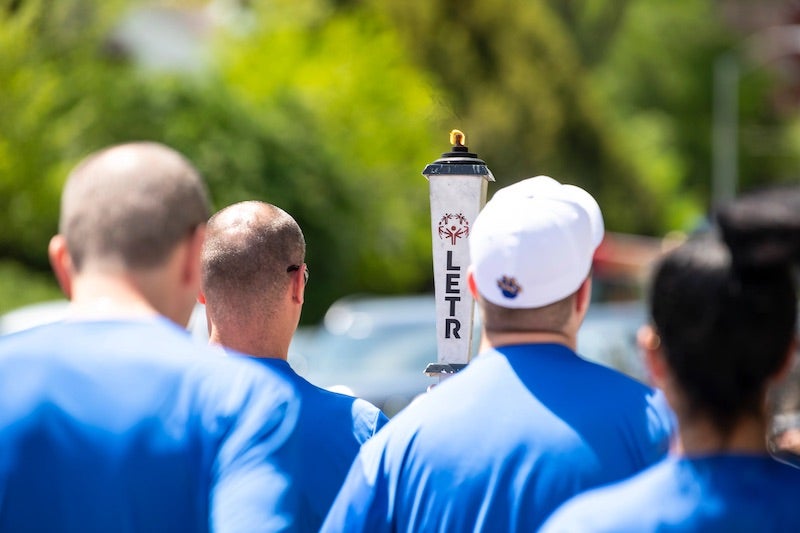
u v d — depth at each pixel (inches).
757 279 157.8
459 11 2164.1
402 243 1793.8
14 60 1409.9
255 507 179.8
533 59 2263.8
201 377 187.0
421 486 203.0
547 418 202.2
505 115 2186.3
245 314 256.5
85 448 182.7
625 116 3887.8
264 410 186.4
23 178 1428.4
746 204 159.9
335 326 865.5
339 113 1815.9
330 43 1927.9
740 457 157.6
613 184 2412.6
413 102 1856.5
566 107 2297.0
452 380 210.5
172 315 193.9
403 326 831.1
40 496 182.1
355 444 246.4
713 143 3964.1
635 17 3998.5
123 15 1649.9
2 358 188.2
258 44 1920.5
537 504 198.1
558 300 211.0
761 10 3956.7
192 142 1571.1
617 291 1423.5
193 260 193.8
